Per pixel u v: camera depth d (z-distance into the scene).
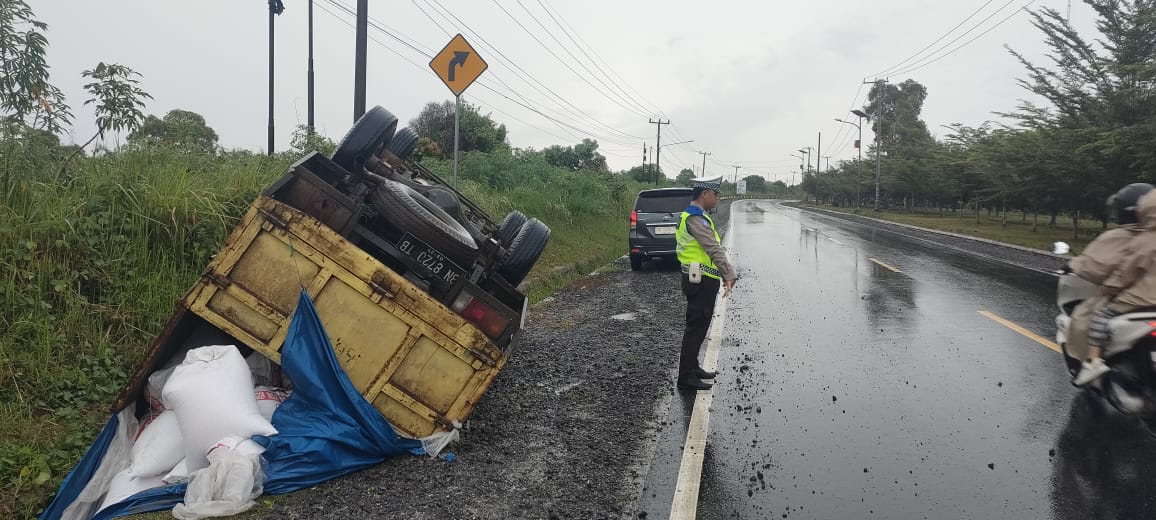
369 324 4.26
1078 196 21.72
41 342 4.70
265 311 4.22
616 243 20.78
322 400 4.02
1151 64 16.08
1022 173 23.08
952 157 36.03
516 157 23.02
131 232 5.87
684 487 4.00
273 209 4.22
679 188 14.68
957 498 3.91
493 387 5.92
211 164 7.56
